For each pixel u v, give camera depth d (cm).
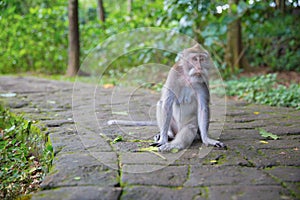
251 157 287
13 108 479
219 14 763
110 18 1099
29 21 996
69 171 249
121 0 1828
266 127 392
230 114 458
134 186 227
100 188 222
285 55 912
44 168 302
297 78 788
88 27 1055
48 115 436
